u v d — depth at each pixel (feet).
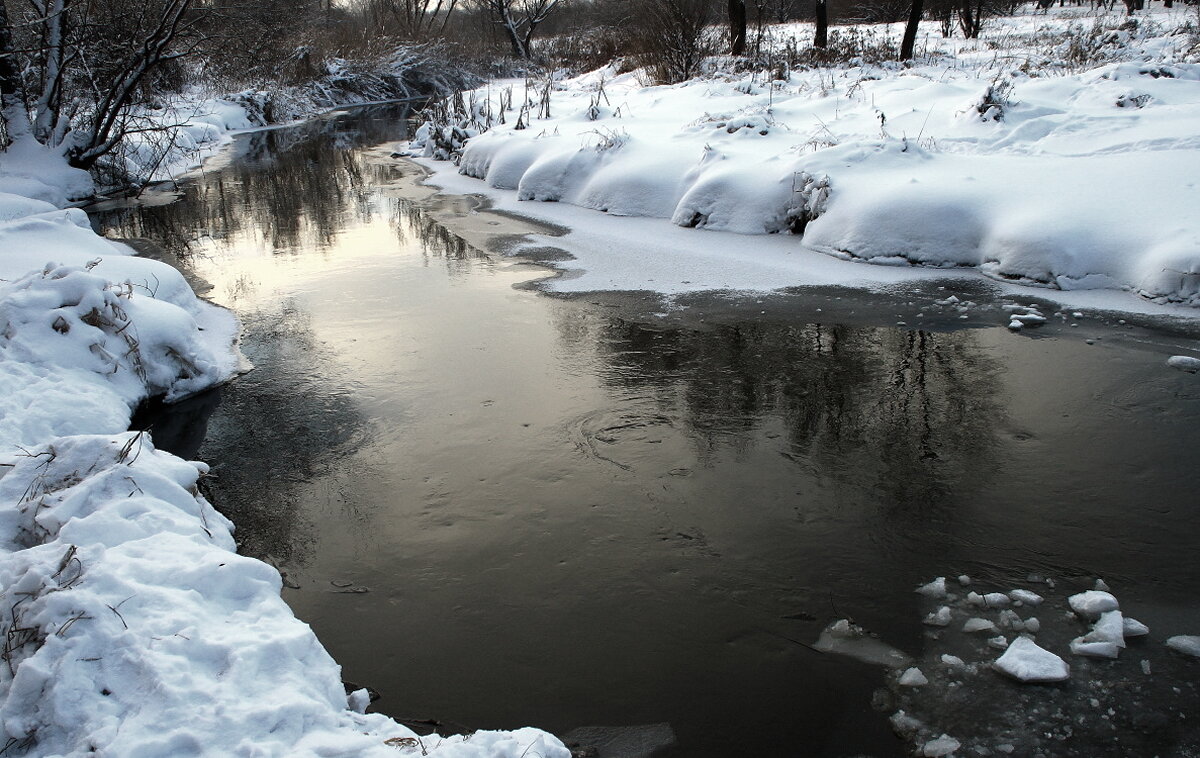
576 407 19.58
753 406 19.39
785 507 15.42
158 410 20.07
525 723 10.85
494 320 25.50
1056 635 12.01
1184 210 25.58
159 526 12.81
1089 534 14.30
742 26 75.87
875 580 13.39
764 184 33.81
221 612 11.19
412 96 118.62
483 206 42.22
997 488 15.75
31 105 49.75
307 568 14.16
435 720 10.91
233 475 17.12
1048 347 21.76
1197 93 40.60
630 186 38.27
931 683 11.25
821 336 23.27
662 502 15.71
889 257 28.89
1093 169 28.76
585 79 89.40
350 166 57.82
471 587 13.57
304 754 8.70
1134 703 10.71
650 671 11.68
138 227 40.11
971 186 29.22
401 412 19.60
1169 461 16.28
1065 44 70.69
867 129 39.14
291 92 96.12
